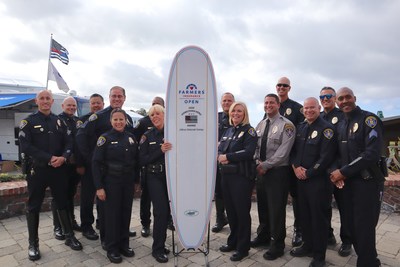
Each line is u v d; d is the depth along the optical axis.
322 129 3.11
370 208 2.82
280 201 3.33
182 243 3.30
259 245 3.76
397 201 4.92
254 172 3.33
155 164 3.45
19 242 3.82
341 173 2.82
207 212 3.35
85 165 3.89
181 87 3.32
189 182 3.33
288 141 3.26
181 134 3.32
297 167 3.22
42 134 3.46
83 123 3.93
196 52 3.34
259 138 3.56
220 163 3.46
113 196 3.32
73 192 4.25
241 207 3.33
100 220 3.61
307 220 3.35
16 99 10.62
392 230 4.23
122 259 3.38
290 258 3.42
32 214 3.43
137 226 4.49
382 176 2.83
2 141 10.84
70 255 3.47
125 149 3.36
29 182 3.45
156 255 3.36
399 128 9.06
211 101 3.35
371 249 2.83
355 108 2.93
